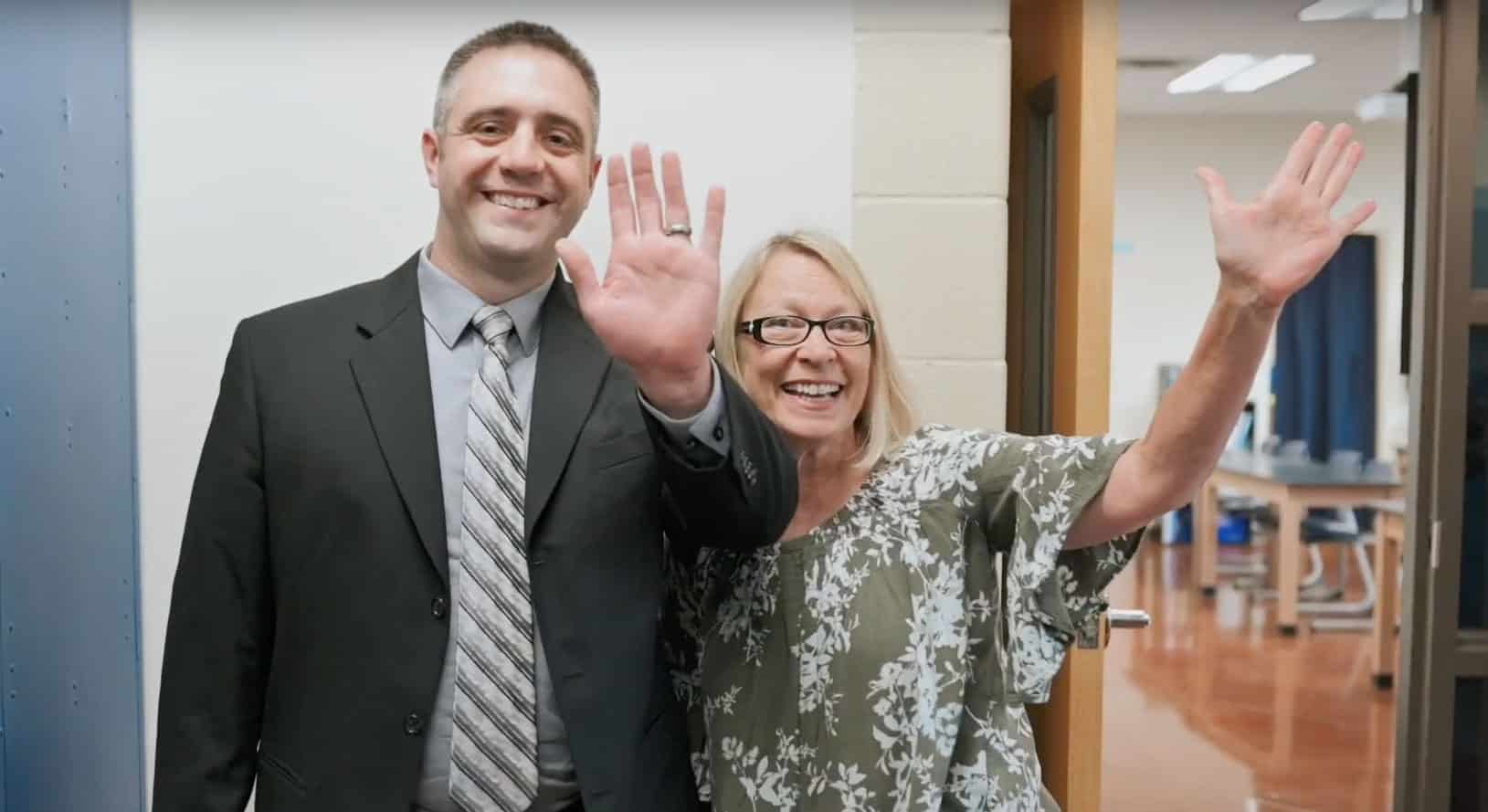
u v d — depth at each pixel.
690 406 1.04
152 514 1.73
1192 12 4.80
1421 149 2.16
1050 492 1.13
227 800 1.16
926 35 1.75
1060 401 1.87
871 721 1.11
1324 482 5.48
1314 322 8.16
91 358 1.63
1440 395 2.15
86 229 1.61
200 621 1.16
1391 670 4.68
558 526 1.15
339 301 1.24
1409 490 2.23
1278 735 4.03
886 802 1.10
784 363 1.18
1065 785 1.83
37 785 1.52
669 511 1.20
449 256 1.23
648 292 1.02
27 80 1.49
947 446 1.22
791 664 1.14
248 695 1.19
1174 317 8.16
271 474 1.14
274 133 1.72
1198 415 1.04
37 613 1.52
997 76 1.75
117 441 1.69
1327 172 1.01
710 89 1.75
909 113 1.76
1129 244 8.12
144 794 1.76
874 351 1.23
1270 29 5.14
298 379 1.16
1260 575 6.83
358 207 1.73
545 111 1.18
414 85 1.72
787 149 1.75
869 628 1.13
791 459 1.11
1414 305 2.21
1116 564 1.17
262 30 1.71
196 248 1.72
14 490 1.47
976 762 1.15
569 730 1.11
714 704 1.17
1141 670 4.88
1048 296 1.98
